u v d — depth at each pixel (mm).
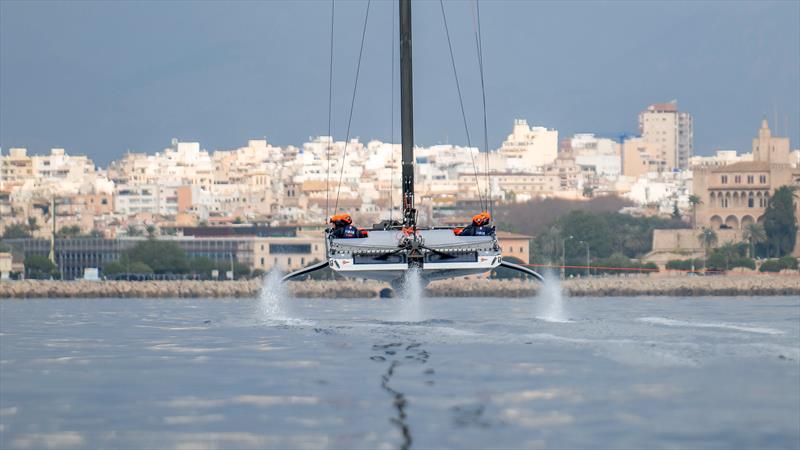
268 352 73375
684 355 66688
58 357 75375
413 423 48594
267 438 46500
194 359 71188
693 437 45688
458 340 76812
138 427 49219
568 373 60812
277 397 55344
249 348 76375
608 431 46719
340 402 53562
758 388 55656
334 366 65250
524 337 77562
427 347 73312
